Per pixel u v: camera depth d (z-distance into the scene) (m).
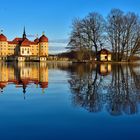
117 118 12.66
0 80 31.72
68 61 130.62
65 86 25.59
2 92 21.38
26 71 50.66
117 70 53.72
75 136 10.23
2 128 11.23
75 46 108.31
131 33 106.94
